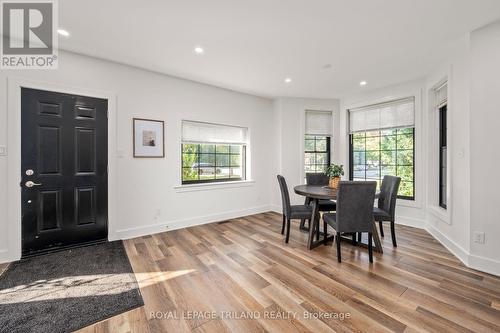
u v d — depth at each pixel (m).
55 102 2.76
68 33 2.43
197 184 3.95
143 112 3.39
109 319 1.62
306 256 2.66
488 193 2.27
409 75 3.56
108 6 2.00
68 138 2.85
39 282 2.10
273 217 4.49
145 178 3.42
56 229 2.79
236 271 2.30
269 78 3.72
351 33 2.40
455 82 2.70
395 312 1.68
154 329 1.52
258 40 2.56
